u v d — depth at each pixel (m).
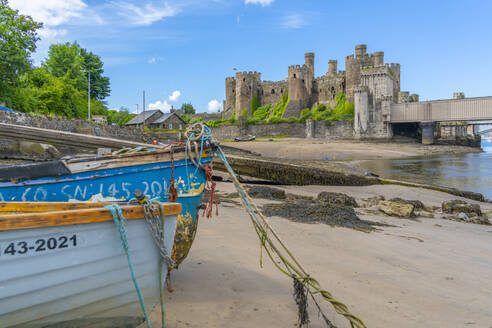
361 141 74.75
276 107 101.50
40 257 2.61
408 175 29.36
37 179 4.15
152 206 3.04
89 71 68.38
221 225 7.50
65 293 2.80
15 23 34.91
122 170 4.34
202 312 3.73
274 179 18.33
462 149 72.44
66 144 8.80
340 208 9.44
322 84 97.31
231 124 92.19
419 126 82.00
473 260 6.17
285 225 7.86
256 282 4.57
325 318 3.56
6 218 2.40
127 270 3.05
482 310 4.08
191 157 4.35
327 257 5.75
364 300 4.21
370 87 78.19
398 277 5.02
